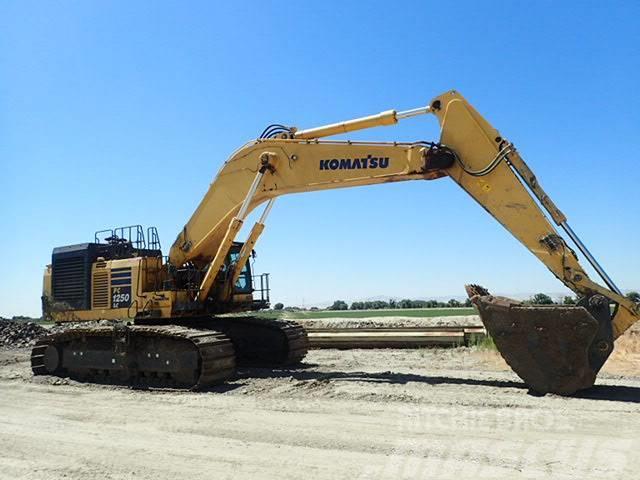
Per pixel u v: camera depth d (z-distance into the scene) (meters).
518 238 9.48
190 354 11.34
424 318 24.28
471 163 9.87
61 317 13.97
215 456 6.44
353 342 17.84
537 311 9.01
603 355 8.77
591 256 9.10
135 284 12.99
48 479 5.87
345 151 11.16
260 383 11.11
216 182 12.74
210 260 13.49
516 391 9.27
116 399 10.37
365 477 5.56
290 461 6.15
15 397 10.80
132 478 5.82
